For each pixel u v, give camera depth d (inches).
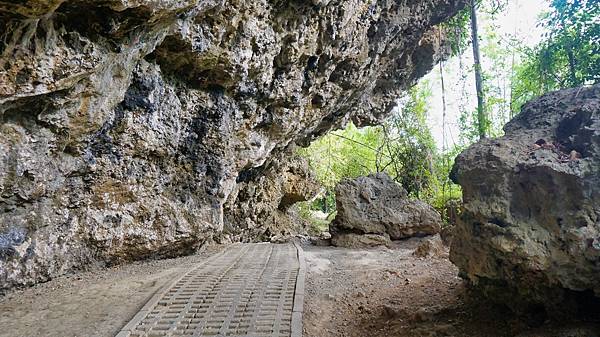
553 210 143.5
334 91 523.2
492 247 154.9
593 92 173.0
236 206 614.5
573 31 307.9
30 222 257.1
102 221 312.7
